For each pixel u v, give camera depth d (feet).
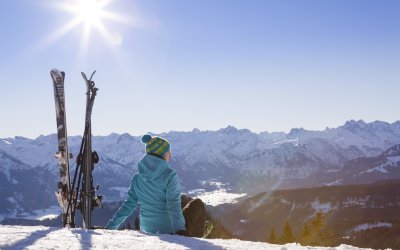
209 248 15.23
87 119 33.30
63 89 37.96
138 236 17.61
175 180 22.48
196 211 23.72
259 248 15.87
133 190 23.98
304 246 17.19
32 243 14.03
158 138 23.02
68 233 17.20
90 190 32.76
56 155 35.76
